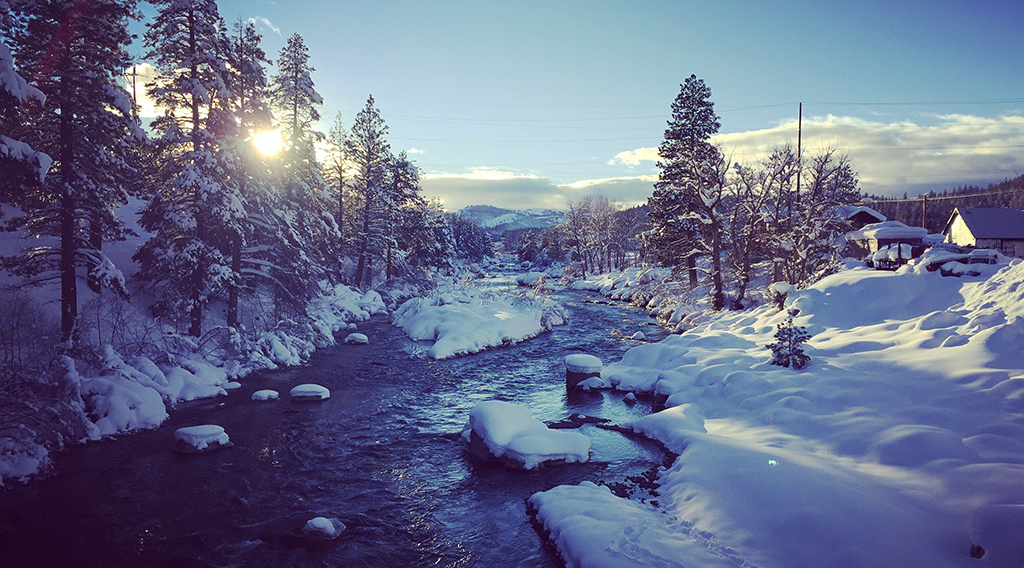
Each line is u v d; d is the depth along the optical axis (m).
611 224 89.81
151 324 25.11
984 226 54.50
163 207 25.00
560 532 9.97
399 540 10.70
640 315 44.12
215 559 10.08
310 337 30.08
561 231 100.69
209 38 23.81
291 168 32.81
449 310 35.28
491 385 22.88
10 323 18.55
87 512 11.93
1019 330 13.70
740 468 11.09
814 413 13.48
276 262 29.86
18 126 18.09
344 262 52.28
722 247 36.47
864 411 12.84
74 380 16.44
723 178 33.78
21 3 17.92
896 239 46.03
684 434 14.34
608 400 20.11
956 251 28.81
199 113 24.69
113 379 18.06
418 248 64.31
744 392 15.88
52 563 9.96
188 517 11.73
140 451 15.45
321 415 18.86
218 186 23.53
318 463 14.72
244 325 28.61
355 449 15.74
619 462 14.00
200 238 25.00
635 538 9.17
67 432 15.63
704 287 44.66
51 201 20.78
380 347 31.22
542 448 14.03
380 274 58.34
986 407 11.27
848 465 10.68
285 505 12.29
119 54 20.38
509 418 15.19
